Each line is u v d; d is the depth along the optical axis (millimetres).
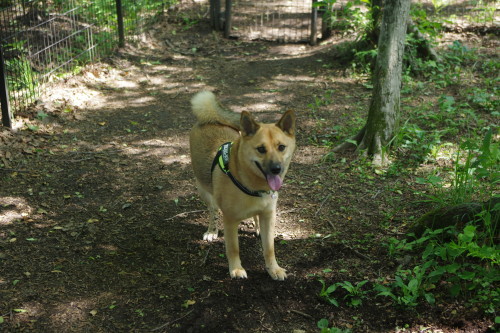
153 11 11305
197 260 4172
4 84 6160
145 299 3689
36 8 9320
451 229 3965
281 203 4988
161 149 6219
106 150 6145
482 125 6371
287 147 3582
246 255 4254
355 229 4488
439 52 8695
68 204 4973
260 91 8055
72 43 8883
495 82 7762
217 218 4812
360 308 3561
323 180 5383
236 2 12500
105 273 3967
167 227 4637
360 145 5848
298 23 11203
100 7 9719
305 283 3844
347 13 9391
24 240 4352
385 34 5574
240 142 3592
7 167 5582
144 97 7852
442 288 3627
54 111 6996
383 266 3961
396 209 4723
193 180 5504
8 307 3551
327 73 8656
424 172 5363
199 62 9469
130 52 9594
